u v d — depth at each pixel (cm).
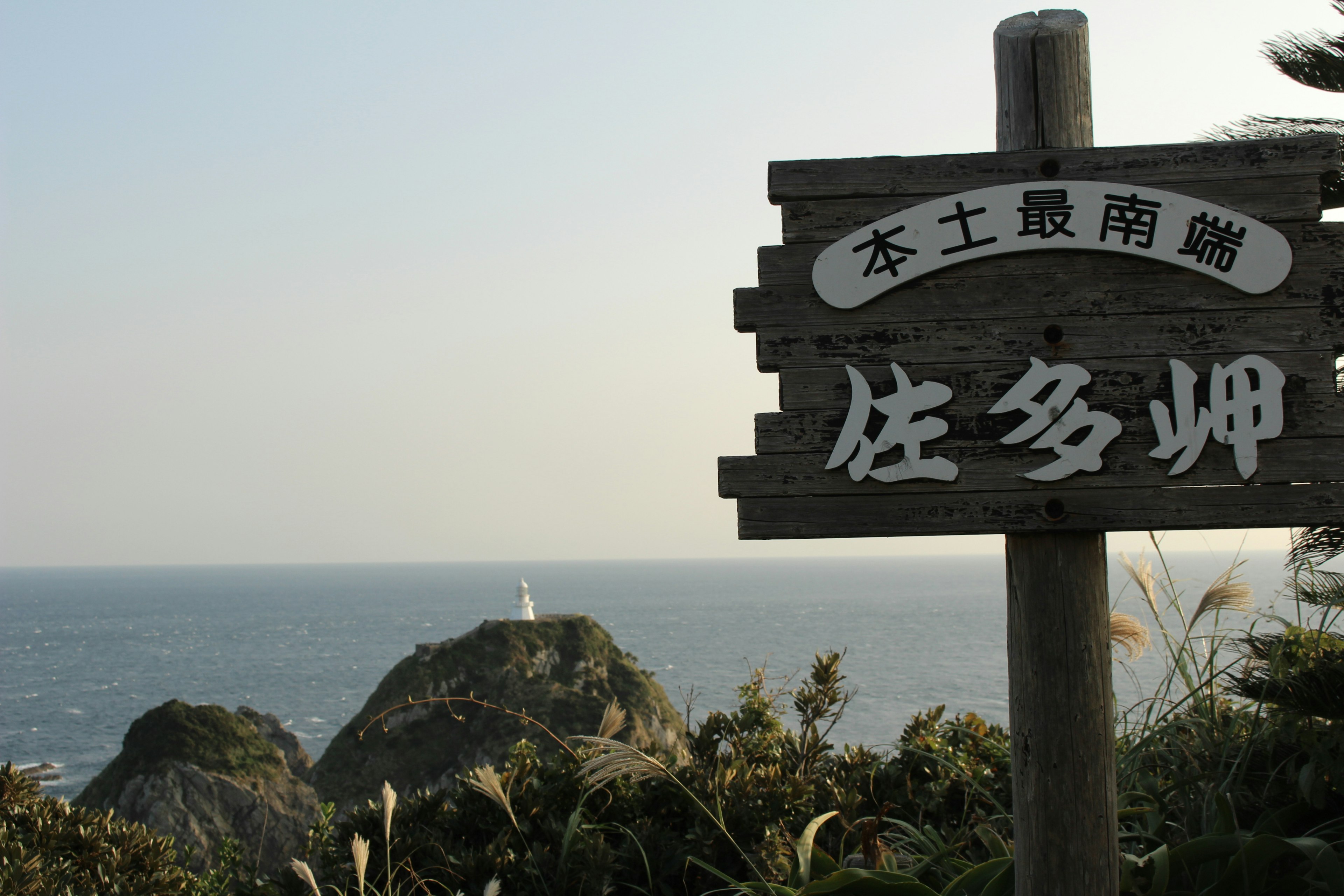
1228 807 355
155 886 477
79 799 2911
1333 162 325
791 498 332
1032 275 332
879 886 335
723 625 11344
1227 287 327
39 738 6153
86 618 16950
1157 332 327
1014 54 350
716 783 445
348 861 425
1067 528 323
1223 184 329
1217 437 321
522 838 402
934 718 565
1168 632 458
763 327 337
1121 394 326
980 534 326
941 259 333
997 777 496
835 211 339
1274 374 321
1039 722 325
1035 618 328
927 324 333
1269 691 386
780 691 577
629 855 402
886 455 330
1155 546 469
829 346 335
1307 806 374
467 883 389
